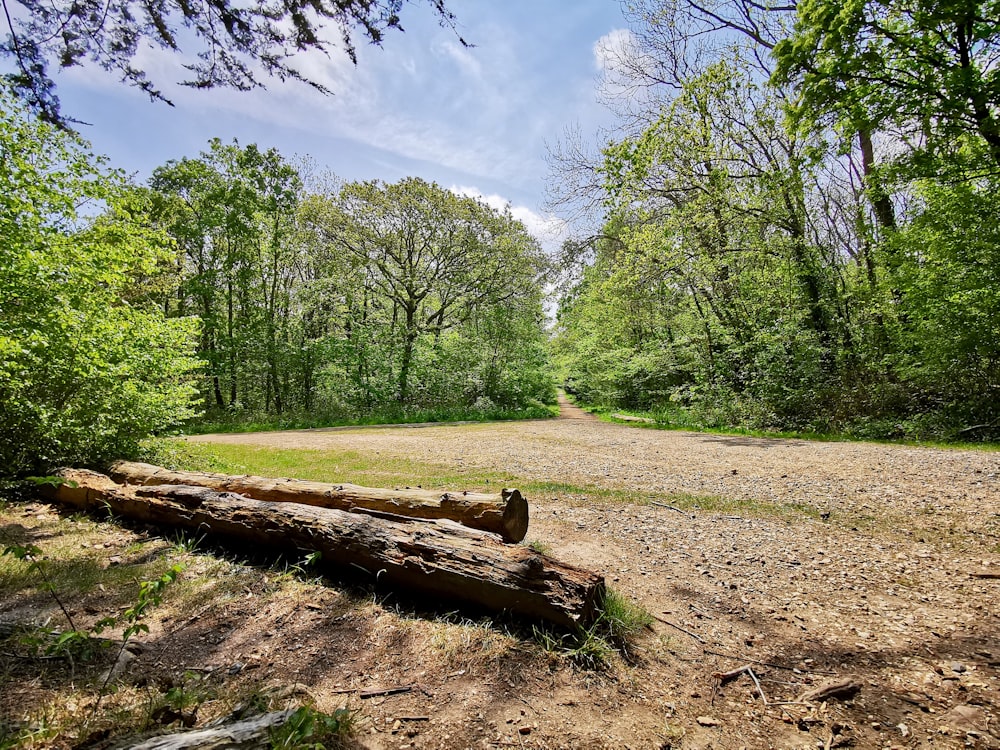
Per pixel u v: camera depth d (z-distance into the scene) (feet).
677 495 19.99
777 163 45.42
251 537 12.40
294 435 48.49
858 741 6.60
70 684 7.02
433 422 66.90
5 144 18.72
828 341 44.09
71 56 8.86
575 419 70.69
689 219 48.78
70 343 18.81
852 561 13.00
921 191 33.96
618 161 51.60
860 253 44.21
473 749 6.20
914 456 26.25
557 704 7.15
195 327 25.99
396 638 8.70
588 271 68.13
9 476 17.47
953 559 12.91
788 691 7.69
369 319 79.36
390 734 6.40
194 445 31.91
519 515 11.72
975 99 26.32
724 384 51.03
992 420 30.99
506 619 9.16
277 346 71.26
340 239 75.31
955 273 31.73
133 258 22.94
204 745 5.42
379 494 13.43
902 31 28.60
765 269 46.85
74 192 20.70
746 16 44.29
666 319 59.31
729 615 10.19
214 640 8.63
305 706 6.12
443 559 9.67
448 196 76.18
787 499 19.19
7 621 8.73
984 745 6.41
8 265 17.88
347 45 9.63
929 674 8.05
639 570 12.41
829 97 30.19
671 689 7.70
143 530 14.55
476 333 85.30
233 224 66.95
